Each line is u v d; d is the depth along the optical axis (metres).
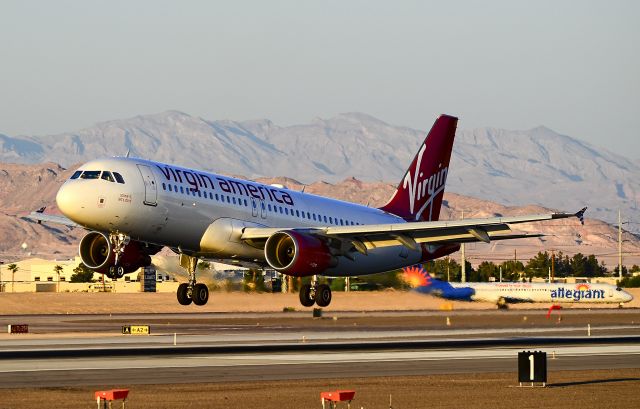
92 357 113.56
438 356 116.31
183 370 98.75
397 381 90.06
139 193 128.12
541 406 76.19
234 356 114.94
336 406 75.62
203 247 139.00
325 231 141.75
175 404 75.62
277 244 139.25
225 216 139.12
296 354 117.94
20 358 112.38
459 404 76.88
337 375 95.12
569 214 130.38
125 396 71.38
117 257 132.25
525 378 87.81
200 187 136.12
